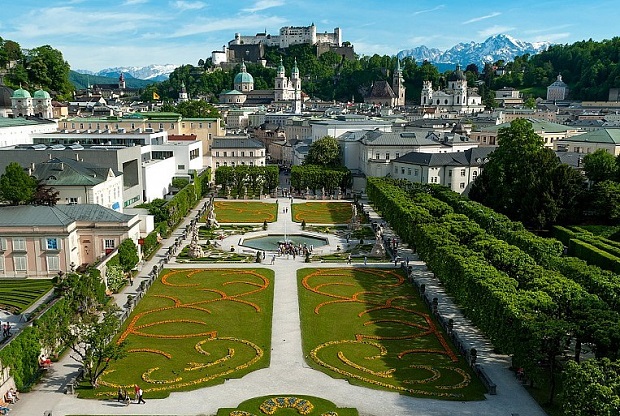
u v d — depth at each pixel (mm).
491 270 128250
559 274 129375
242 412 89062
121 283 149375
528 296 111250
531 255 160250
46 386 98625
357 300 144125
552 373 94750
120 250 154000
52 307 112875
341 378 102438
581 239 183500
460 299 132625
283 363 108125
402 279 162000
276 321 129500
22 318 125312
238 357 110375
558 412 90812
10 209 159750
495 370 106188
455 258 138125
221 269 170500
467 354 110750
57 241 155625
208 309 136375
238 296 145875
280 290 151750
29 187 173250
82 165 198375
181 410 90625
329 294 148375
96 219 164875
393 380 101812
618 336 94125
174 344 116188
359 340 119125
